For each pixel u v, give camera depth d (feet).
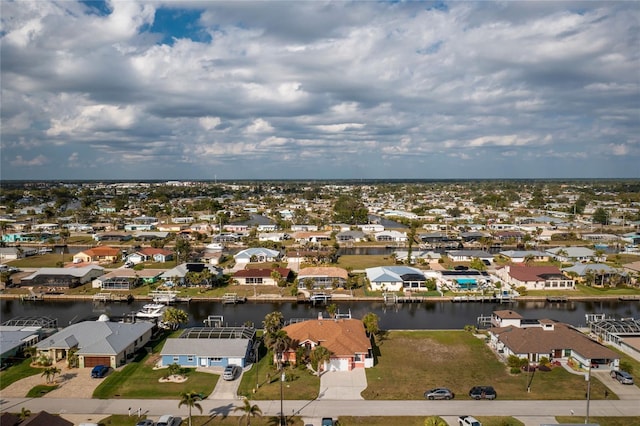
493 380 249.34
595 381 247.09
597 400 227.20
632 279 469.98
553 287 456.86
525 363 258.98
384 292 439.22
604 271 470.80
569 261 583.58
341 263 573.33
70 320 367.25
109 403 223.71
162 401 225.56
